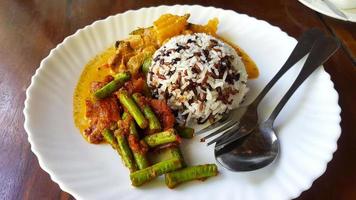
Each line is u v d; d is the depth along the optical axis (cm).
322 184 18
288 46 25
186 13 27
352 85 23
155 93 23
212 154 20
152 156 20
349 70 24
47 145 20
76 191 18
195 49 22
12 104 23
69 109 22
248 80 24
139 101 21
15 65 26
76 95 23
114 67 25
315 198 18
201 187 18
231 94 22
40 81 23
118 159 20
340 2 26
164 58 23
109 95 22
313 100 21
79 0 31
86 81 24
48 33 28
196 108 21
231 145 20
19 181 19
